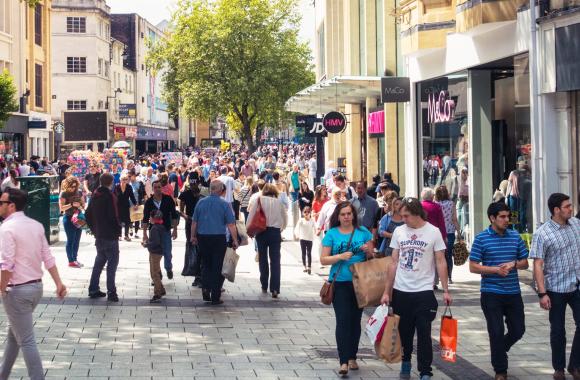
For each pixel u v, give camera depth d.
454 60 22.25
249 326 12.94
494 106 21.14
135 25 97.06
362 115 38.69
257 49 67.00
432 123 24.94
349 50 38.06
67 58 78.88
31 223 9.04
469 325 12.94
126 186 25.78
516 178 18.94
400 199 14.20
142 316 13.63
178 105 71.81
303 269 19.64
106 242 15.01
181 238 27.00
